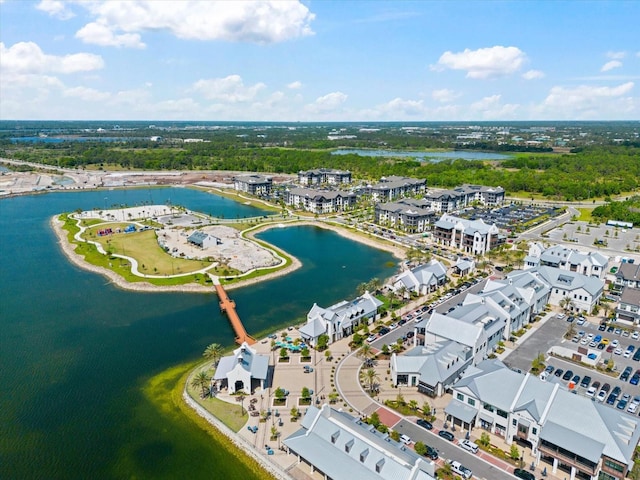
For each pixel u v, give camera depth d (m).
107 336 146.88
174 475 90.06
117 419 106.69
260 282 195.12
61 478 90.00
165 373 125.56
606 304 168.62
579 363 128.50
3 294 180.50
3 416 107.75
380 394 114.69
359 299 159.62
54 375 124.88
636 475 83.88
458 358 119.31
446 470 87.38
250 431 99.94
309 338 139.12
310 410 96.88
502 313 141.25
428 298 177.12
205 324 155.25
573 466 85.81
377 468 79.62
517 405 96.31
